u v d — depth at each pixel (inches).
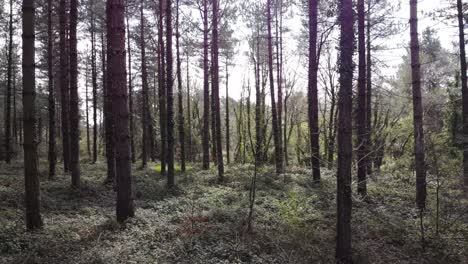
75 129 517.3
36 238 283.9
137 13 869.8
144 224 342.3
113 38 340.5
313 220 386.0
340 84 264.7
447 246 321.4
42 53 1022.4
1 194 435.8
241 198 482.3
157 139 1220.5
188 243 296.4
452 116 689.0
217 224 351.9
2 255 251.3
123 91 346.0
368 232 348.5
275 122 758.5
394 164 751.7
